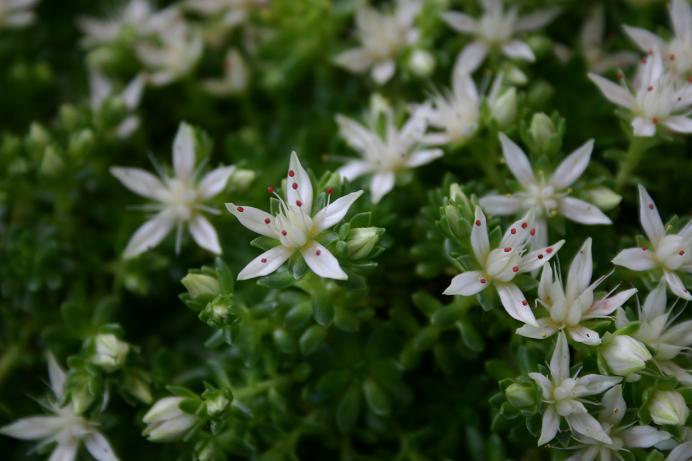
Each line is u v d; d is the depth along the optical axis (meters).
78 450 0.16
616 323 0.15
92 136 0.17
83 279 0.17
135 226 0.17
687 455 0.15
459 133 0.16
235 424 0.16
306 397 0.16
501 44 0.18
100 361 0.16
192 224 0.16
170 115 0.19
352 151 0.17
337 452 0.17
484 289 0.15
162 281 0.17
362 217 0.15
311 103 0.19
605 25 0.18
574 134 0.17
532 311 0.15
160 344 0.17
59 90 0.19
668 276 0.15
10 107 0.19
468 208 0.15
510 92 0.16
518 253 0.15
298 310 0.16
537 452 0.16
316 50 0.19
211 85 0.19
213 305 0.15
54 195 0.18
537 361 0.15
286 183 0.15
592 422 0.15
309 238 0.15
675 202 0.17
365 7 0.18
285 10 0.18
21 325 0.17
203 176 0.17
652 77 0.16
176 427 0.15
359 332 0.16
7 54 0.19
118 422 0.16
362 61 0.18
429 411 0.16
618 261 0.15
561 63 0.18
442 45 0.18
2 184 0.18
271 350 0.16
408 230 0.17
